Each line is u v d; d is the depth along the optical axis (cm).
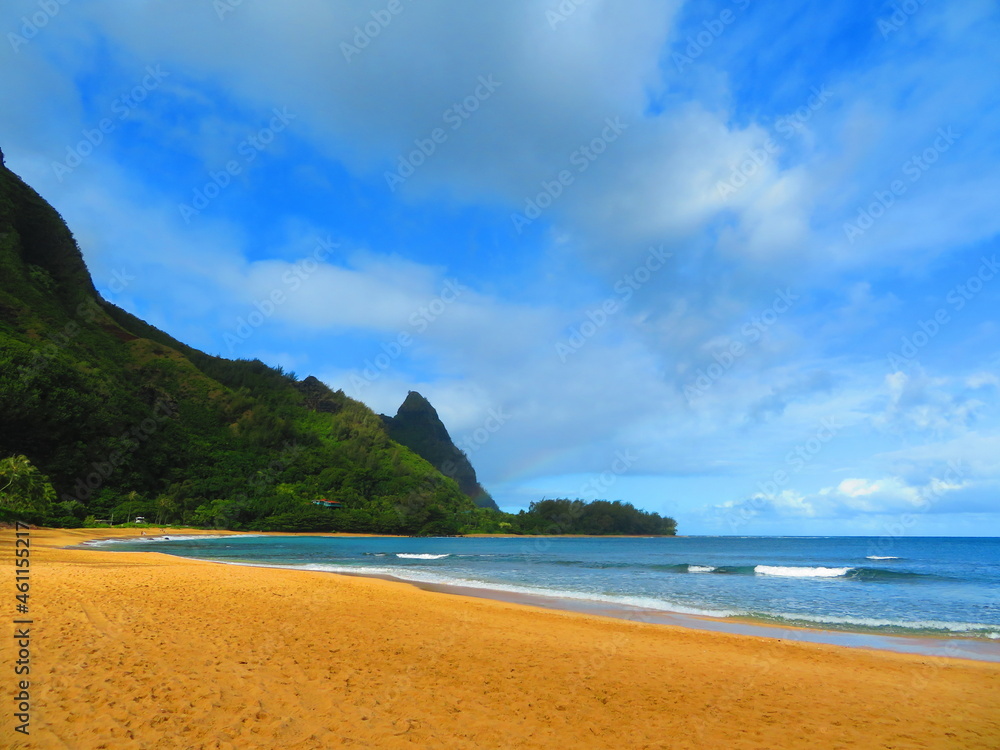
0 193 15225
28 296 14300
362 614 1500
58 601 1288
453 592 2412
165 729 588
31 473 7262
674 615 1891
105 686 701
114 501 10675
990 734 763
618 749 652
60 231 17125
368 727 652
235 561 4166
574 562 5019
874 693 963
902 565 5053
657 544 12594
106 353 16312
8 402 9462
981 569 4438
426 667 963
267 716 655
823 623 1780
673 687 951
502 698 819
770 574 3825
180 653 898
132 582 1823
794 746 698
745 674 1065
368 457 18425
